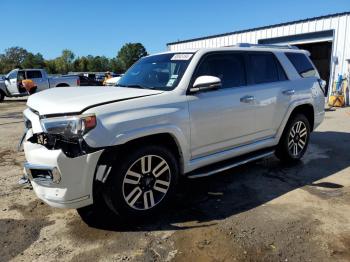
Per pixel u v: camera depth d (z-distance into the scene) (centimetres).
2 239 341
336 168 550
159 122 368
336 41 1455
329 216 381
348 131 853
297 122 564
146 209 372
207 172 425
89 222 373
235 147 471
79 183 328
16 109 1596
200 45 2069
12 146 726
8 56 12038
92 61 11294
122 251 318
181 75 412
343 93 1404
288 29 1633
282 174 522
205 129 418
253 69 495
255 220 373
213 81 389
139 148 360
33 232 354
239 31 1850
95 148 326
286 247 320
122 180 350
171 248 322
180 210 401
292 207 404
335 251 313
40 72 2178
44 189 336
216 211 397
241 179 501
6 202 427
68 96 374
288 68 551
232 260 302
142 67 479
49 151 326
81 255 313
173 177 392
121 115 344
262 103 488
